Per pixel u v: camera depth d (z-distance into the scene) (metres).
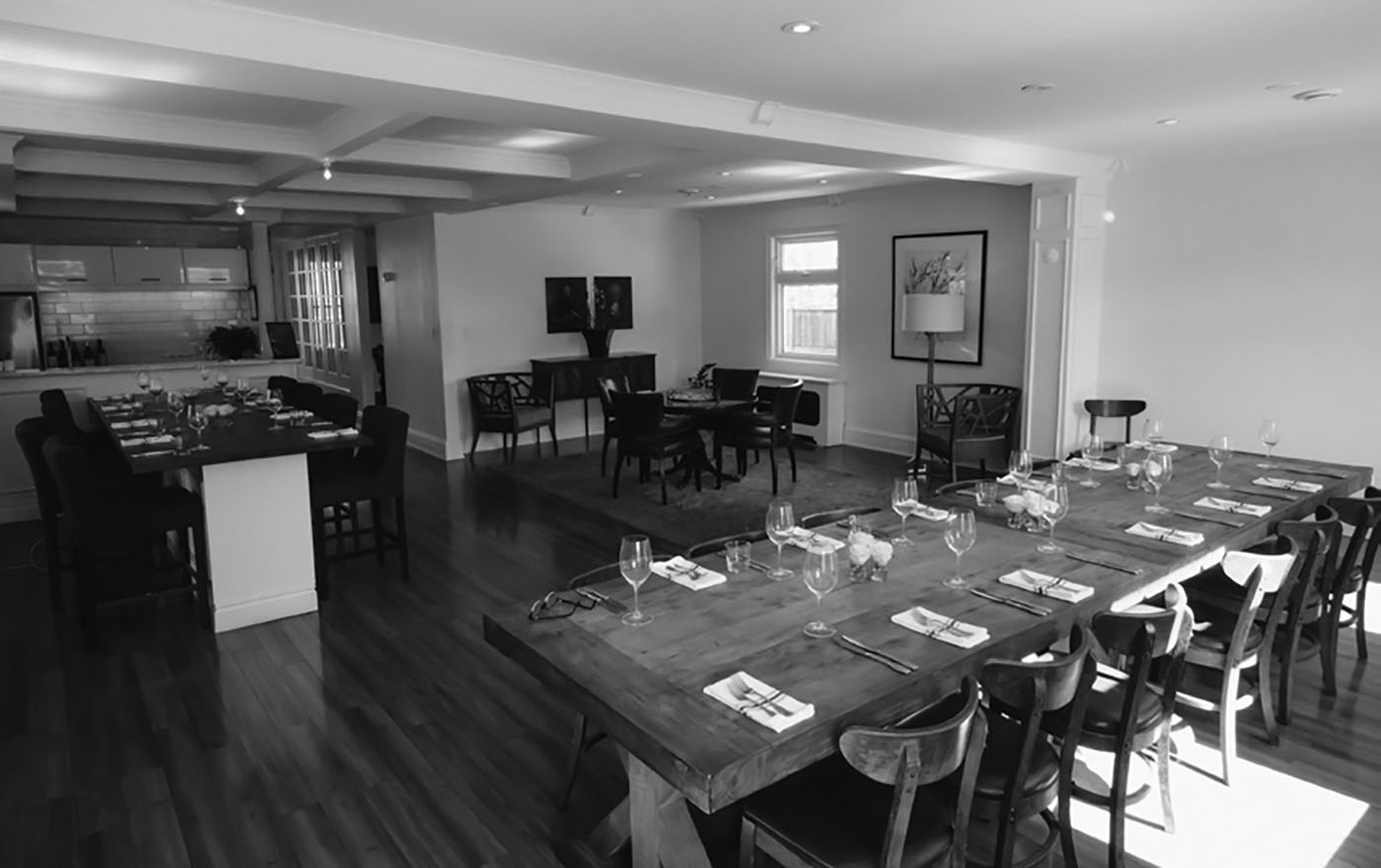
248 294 10.30
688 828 2.21
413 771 3.03
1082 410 6.27
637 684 2.05
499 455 8.61
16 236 8.73
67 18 2.46
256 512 4.27
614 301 9.42
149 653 4.00
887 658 2.16
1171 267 5.89
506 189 6.90
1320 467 4.33
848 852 1.90
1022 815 2.13
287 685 3.67
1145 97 4.00
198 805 2.84
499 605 4.56
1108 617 2.25
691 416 6.92
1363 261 5.07
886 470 7.55
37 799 2.88
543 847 2.62
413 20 2.82
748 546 2.71
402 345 9.14
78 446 4.03
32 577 5.09
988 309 7.28
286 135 4.81
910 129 4.74
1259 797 2.83
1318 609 3.25
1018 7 2.74
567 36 3.02
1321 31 3.01
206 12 2.66
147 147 5.23
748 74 3.56
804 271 8.99
